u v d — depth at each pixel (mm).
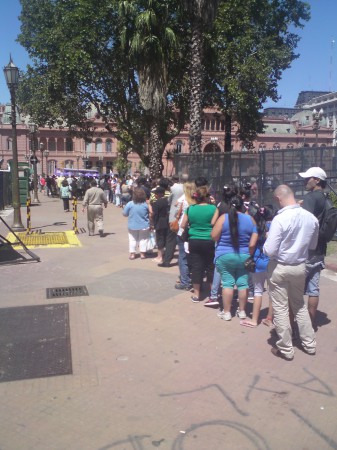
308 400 3578
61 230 13492
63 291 6641
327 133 81562
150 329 5098
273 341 4781
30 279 7375
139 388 3758
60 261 8750
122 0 18672
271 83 23688
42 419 3297
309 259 4750
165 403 3525
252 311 5758
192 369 4113
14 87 12812
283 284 4258
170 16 19906
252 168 14125
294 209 4215
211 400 3572
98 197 12000
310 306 4949
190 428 3193
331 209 4684
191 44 15867
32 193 38219
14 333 4961
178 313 5652
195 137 16188
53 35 22016
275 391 3719
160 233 8578
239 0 20438
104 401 3551
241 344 4695
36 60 25641
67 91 24266
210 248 5973
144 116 23391
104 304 6008
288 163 14508
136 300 6188
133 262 8680
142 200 8906
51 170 76188
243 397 3623
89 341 4746
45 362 4223
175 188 8039
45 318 5449
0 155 73625
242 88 21078
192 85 16000
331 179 14398
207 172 14633
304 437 3092
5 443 3008
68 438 3070
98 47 22000
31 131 27953
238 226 5121
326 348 4602
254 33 22234
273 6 24531
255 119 24031
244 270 5289
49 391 3695
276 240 4141
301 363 4246
